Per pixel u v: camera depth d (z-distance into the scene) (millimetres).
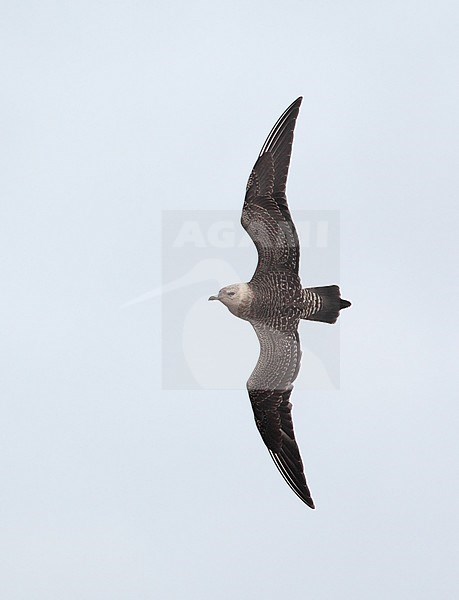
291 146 38094
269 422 38125
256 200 38094
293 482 38062
